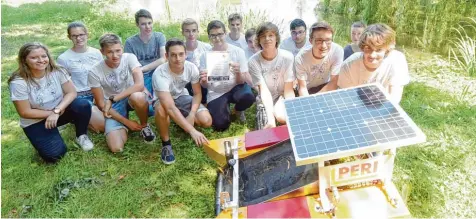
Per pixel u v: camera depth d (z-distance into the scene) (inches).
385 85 119.9
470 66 189.2
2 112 171.2
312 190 96.0
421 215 108.2
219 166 127.9
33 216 115.6
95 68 143.0
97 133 155.5
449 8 229.0
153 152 143.8
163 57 177.9
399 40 236.2
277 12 289.7
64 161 138.2
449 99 166.1
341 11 290.4
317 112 95.7
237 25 180.9
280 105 144.4
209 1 326.3
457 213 108.4
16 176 132.3
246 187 107.1
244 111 166.4
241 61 150.0
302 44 172.7
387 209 89.6
